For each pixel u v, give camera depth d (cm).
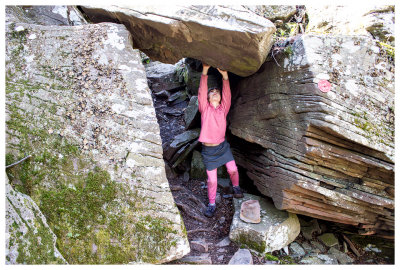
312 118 223
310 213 255
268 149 271
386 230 265
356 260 262
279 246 254
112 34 229
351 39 230
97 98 220
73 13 299
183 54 256
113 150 214
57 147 215
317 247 270
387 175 234
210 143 297
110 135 216
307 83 226
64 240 204
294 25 320
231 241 261
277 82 256
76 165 213
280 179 254
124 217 208
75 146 214
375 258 266
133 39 253
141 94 223
